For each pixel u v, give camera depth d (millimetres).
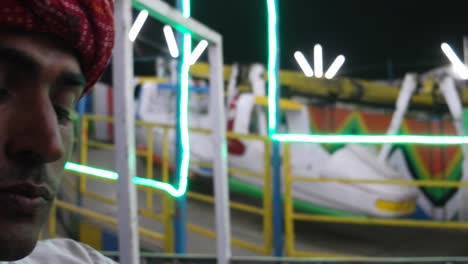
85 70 542
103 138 9344
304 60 6762
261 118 6254
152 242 4734
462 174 6672
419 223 4629
